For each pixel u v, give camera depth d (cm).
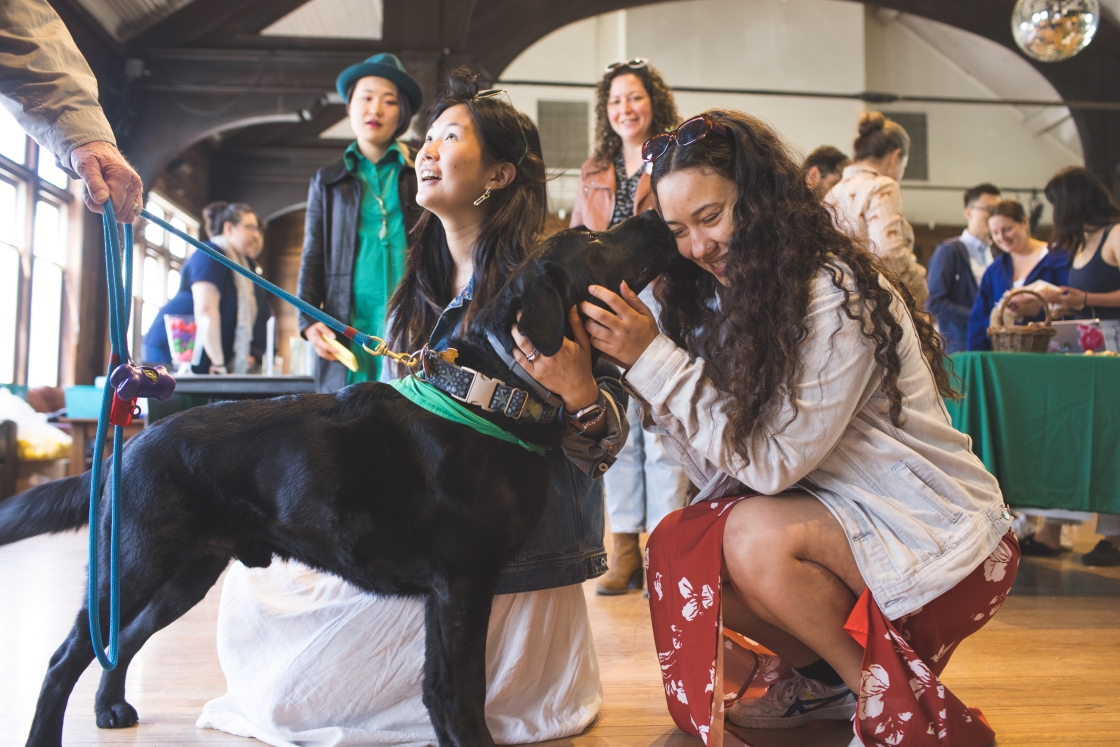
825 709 165
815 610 140
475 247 163
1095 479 295
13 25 140
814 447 134
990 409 303
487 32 968
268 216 1259
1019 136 1509
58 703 138
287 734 155
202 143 1200
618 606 282
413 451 134
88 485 143
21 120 141
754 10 1408
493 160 165
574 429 139
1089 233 383
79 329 798
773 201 139
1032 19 507
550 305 127
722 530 144
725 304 144
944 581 132
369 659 154
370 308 285
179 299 414
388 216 289
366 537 133
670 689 156
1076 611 271
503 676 155
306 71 894
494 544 134
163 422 143
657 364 135
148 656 215
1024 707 176
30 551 403
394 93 295
